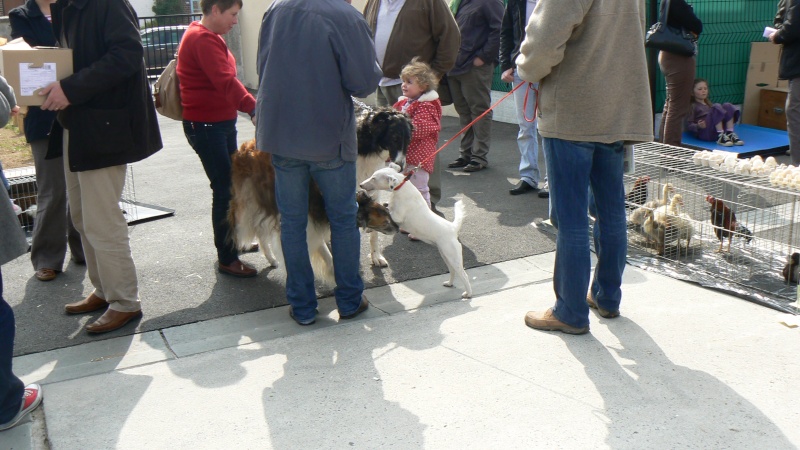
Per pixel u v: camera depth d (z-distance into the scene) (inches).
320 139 151.9
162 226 246.2
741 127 342.6
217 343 158.9
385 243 222.8
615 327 157.8
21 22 193.5
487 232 227.5
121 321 167.0
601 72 140.3
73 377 145.3
